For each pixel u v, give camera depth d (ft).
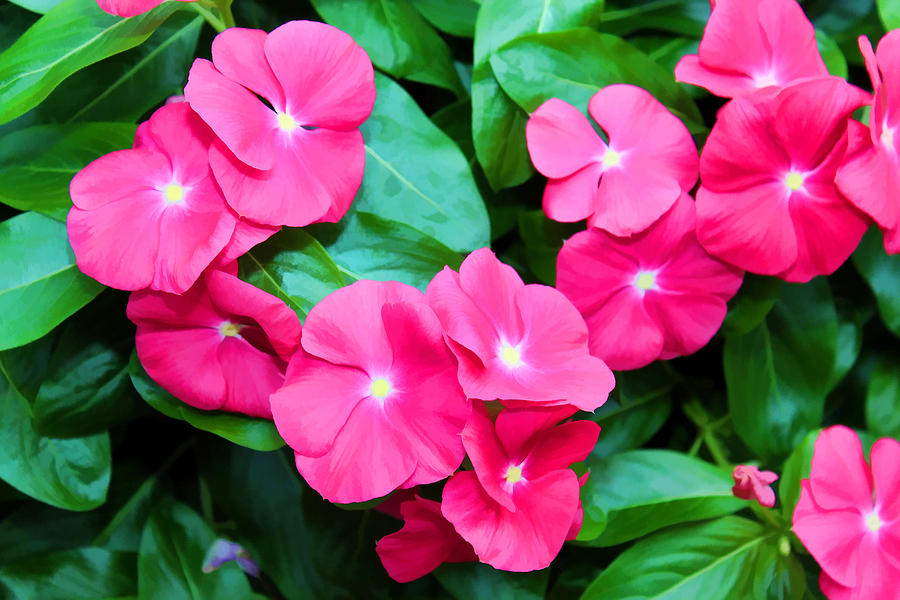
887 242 1.35
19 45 1.32
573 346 1.28
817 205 1.34
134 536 1.53
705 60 1.35
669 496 1.43
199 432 1.53
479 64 1.38
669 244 1.34
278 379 1.29
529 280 1.49
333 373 1.23
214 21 1.35
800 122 1.29
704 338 1.40
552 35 1.38
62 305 1.30
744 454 1.55
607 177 1.33
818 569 1.53
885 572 1.34
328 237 1.33
